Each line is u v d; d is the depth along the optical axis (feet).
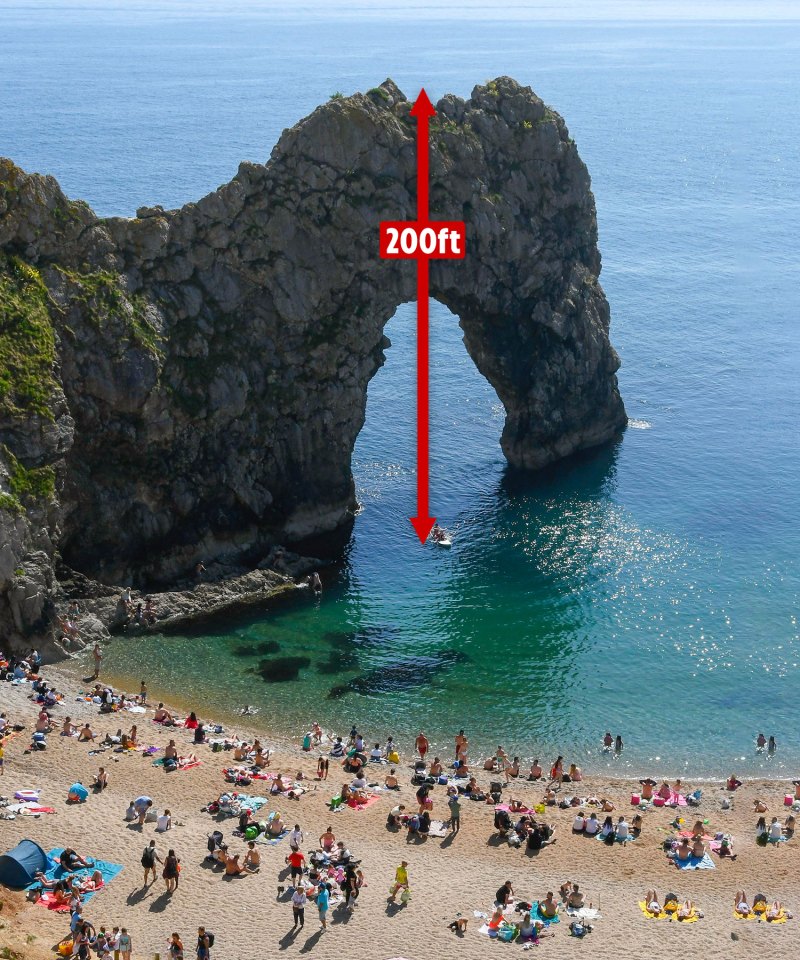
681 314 625.00
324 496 361.51
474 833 221.46
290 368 348.38
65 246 309.63
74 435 304.50
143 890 190.90
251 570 334.24
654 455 426.92
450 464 417.49
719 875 211.41
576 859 214.07
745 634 311.47
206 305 332.60
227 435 335.88
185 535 329.72
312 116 341.21
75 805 215.51
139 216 323.78
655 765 258.78
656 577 340.39
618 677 292.20
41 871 190.39
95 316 308.60
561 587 334.65
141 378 313.12
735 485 402.31
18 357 291.38
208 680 283.38
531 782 248.32
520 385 406.82
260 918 185.47
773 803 243.40
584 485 400.47
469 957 178.91
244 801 222.89
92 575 312.29
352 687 284.00
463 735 259.39
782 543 361.30
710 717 276.62
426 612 320.50
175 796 224.74
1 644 279.69
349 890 190.90
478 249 378.53
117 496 315.17
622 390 499.10
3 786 220.02
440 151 362.94
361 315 355.36
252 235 336.29
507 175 383.24
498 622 316.40
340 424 358.84
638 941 186.09
